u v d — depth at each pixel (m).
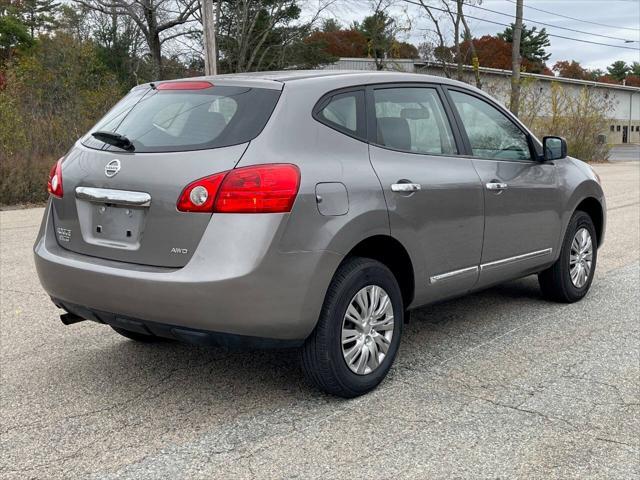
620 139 71.38
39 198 15.02
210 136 3.64
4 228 10.84
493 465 3.17
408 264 4.19
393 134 4.23
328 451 3.31
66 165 4.07
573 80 57.47
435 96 4.69
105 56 38.50
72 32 36.22
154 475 3.12
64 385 4.20
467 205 4.54
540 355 4.65
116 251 3.73
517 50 31.98
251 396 4.00
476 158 4.78
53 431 3.57
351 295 3.80
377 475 3.09
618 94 69.88
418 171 4.23
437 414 3.72
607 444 3.38
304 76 4.03
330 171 3.71
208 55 19.70
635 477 3.07
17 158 15.50
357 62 44.03
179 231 3.49
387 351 4.09
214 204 3.43
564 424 3.60
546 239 5.45
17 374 4.38
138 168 3.67
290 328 3.54
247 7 36.38
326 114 3.90
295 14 37.88
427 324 5.39
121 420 3.70
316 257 3.55
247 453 3.31
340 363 3.79
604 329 5.23
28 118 18.38
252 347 3.55
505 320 5.48
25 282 6.92
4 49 49.97
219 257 3.39
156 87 4.19
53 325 5.44
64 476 3.12
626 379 4.22
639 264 7.59
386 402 3.88
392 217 3.96
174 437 3.49
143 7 35.56
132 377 4.31
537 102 33.44
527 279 6.90
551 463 3.19
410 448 3.34
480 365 4.47
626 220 11.12
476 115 4.99
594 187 6.01
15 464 3.23
